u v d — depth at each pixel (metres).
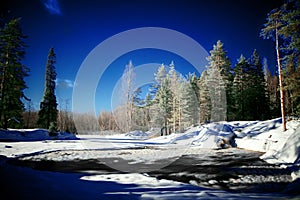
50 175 6.68
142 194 4.60
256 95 27.61
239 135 19.89
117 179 6.96
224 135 20.31
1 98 22.12
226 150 16.89
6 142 19.84
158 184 6.15
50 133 27.05
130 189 5.21
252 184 6.91
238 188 6.44
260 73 31.75
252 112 27.41
